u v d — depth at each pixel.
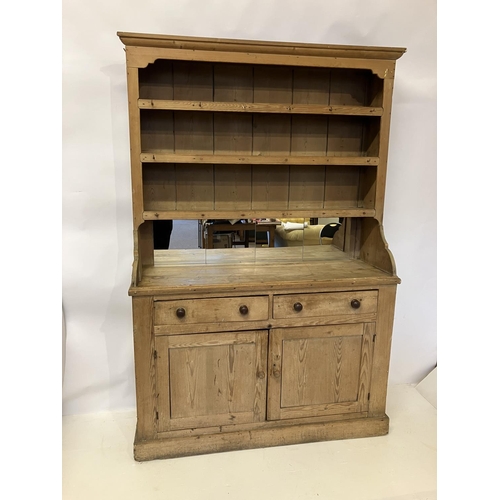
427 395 2.43
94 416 2.22
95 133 2.01
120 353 2.23
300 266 2.15
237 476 1.82
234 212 1.91
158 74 1.94
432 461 1.93
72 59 1.93
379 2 2.12
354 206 2.22
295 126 2.09
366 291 1.94
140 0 1.93
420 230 2.41
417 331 2.52
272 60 1.79
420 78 2.24
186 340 1.84
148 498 1.70
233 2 2.00
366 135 2.15
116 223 2.11
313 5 2.06
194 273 2.00
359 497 1.72
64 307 2.13
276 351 1.91
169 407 1.89
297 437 2.01
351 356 1.99
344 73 2.08
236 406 1.94
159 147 2.01
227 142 2.05
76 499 1.68
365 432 2.07
